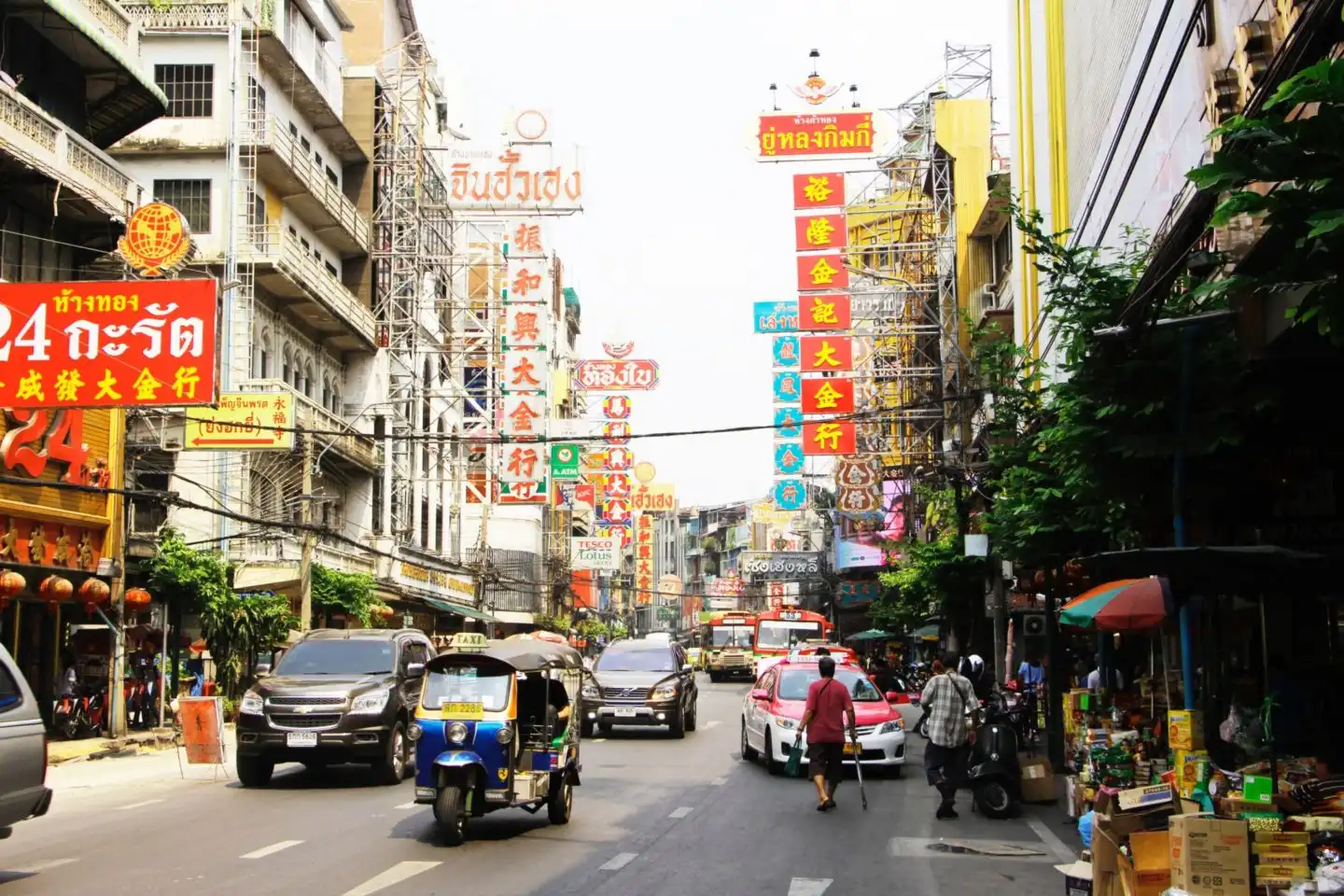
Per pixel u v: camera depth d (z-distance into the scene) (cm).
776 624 5256
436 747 1230
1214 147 1273
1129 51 1855
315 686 1744
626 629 10969
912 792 1700
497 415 5425
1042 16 2758
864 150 3594
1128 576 1050
